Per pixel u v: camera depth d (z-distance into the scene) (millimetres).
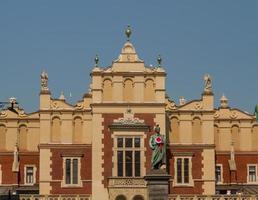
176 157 121938
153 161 91000
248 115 129250
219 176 127750
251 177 127938
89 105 123375
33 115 127812
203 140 122875
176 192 120875
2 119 127438
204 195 116562
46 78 123375
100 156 118500
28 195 114812
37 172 126438
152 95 120062
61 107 122875
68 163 121125
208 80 124375
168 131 123000
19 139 127375
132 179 116688
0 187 125312
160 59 120688
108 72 120062
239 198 115062
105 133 118875
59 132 122188
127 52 121312
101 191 117750
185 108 123750
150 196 89500
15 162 126000
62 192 120062
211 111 123500
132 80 120188
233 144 128375
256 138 128875
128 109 119312
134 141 118562
